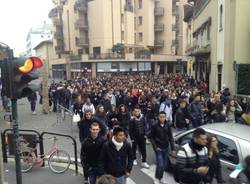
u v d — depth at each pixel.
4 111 22.28
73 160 10.52
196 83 29.17
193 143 5.60
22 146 9.87
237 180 4.68
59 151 10.06
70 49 66.06
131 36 63.56
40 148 9.97
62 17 69.06
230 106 13.23
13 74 6.71
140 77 41.09
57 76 75.06
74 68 61.88
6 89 6.78
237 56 20.69
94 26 59.19
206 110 13.80
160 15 68.50
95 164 6.93
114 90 19.97
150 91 19.50
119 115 11.12
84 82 33.88
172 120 14.29
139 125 9.75
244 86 19.53
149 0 66.12
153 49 69.81
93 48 60.06
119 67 57.47
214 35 25.83
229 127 7.71
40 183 8.77
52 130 15.95
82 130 8.63
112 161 6.36
